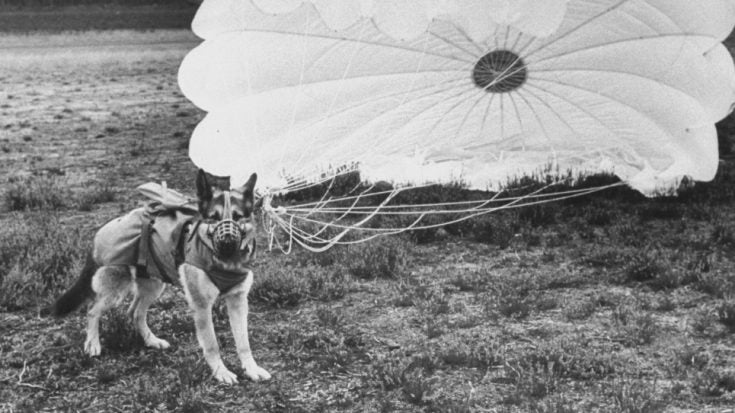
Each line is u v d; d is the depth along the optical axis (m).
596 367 7.06
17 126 24.53
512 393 6.57
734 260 10.10
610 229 11.59
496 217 12.08
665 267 9.55
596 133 14.69
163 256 6.97
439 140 15.12
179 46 62.88
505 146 15.06
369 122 14.36
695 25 12.47
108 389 6.95
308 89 13.27
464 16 11.04
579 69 14.05
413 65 14.10
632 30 13.25
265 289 9.16
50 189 14.50
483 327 8.19
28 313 8.81
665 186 13.29
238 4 11.65
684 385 6.74
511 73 13.84
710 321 8.13
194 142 11.91
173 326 8.16
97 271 7.30
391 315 8.60
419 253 10.87
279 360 7.50
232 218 6.50
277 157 12.77
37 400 6.77
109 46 63.16
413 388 6.64
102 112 27.78
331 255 10.57
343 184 13.75
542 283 9.43
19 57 53.84
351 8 10.99
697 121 13.04
